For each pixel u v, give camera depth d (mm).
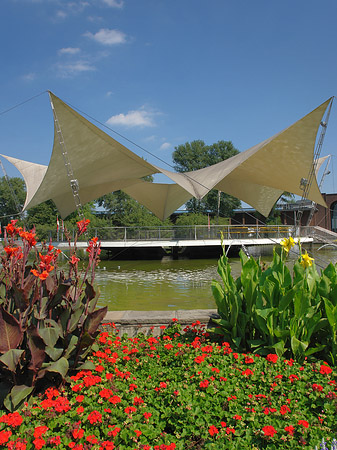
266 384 2367
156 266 13992
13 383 2227
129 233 16500
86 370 2494
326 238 17578
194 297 7160
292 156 8547
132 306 6332
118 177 11250
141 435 1818
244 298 3279
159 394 2254
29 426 1836
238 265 13406
